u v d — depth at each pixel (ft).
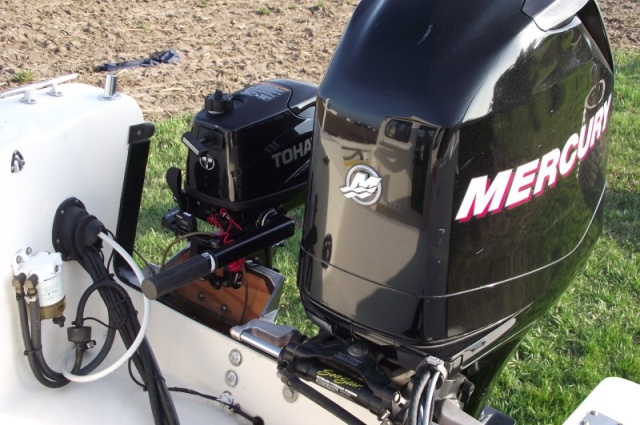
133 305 6.25
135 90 21.47
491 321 4.96
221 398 6.06
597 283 12.19
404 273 4.70
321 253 5.01
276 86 7.00
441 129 4.43
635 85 22.21
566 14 4.83
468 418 4.91
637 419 5.17
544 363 10.32
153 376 5.64
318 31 28.25
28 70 22.54
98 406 5.77
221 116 6.50
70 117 5.92
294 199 6.89
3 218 5.29
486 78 4.51
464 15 4.69
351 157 4.70
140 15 29.17
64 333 6.07
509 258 4.89
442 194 4.52
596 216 5.79
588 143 5.36
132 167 6.49
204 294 6.95
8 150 5.28
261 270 6.75
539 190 4.92
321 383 5.08
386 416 4.83
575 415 5.21
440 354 4.86
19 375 5.68
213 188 6.56
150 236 12.64
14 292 5.46
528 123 4.71
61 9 28.86
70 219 5.74
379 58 4.71
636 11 30.50
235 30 28.02
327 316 5.12
